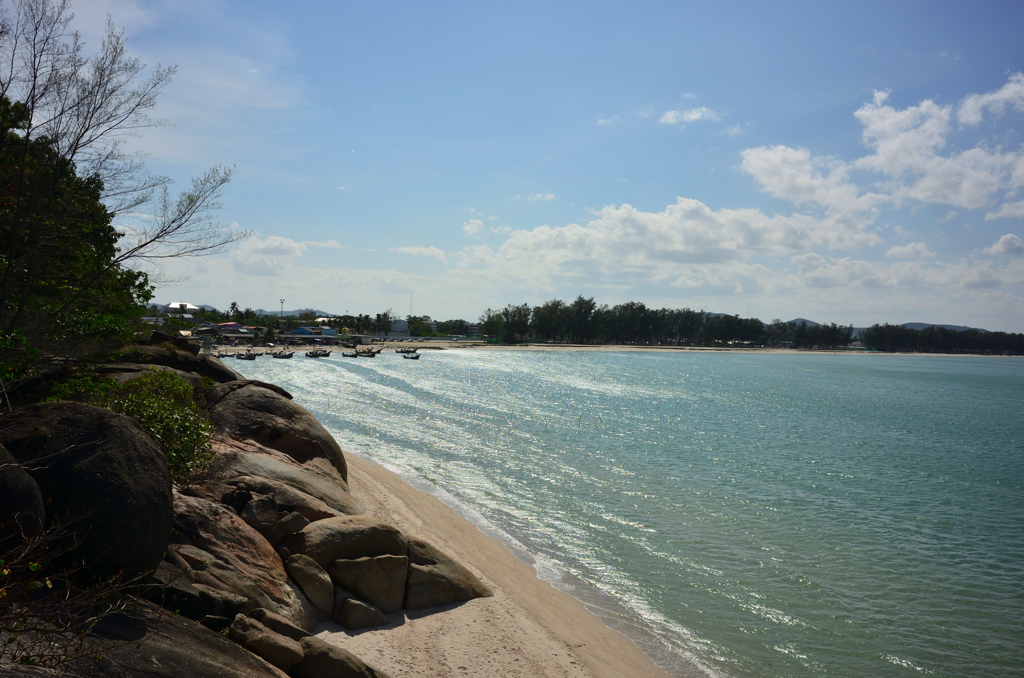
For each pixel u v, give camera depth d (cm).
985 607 1573
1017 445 4447
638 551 1792
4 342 1058
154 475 715
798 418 5525
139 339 1908
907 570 1809
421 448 3052
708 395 7269
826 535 2080
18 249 1261
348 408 4369
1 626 468
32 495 604
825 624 1420
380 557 1096
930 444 4359
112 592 610
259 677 659
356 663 800
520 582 1431
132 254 1307
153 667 556
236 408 1558
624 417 4875
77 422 704
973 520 2414
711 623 1383
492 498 2225
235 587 863
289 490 1205
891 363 19225
